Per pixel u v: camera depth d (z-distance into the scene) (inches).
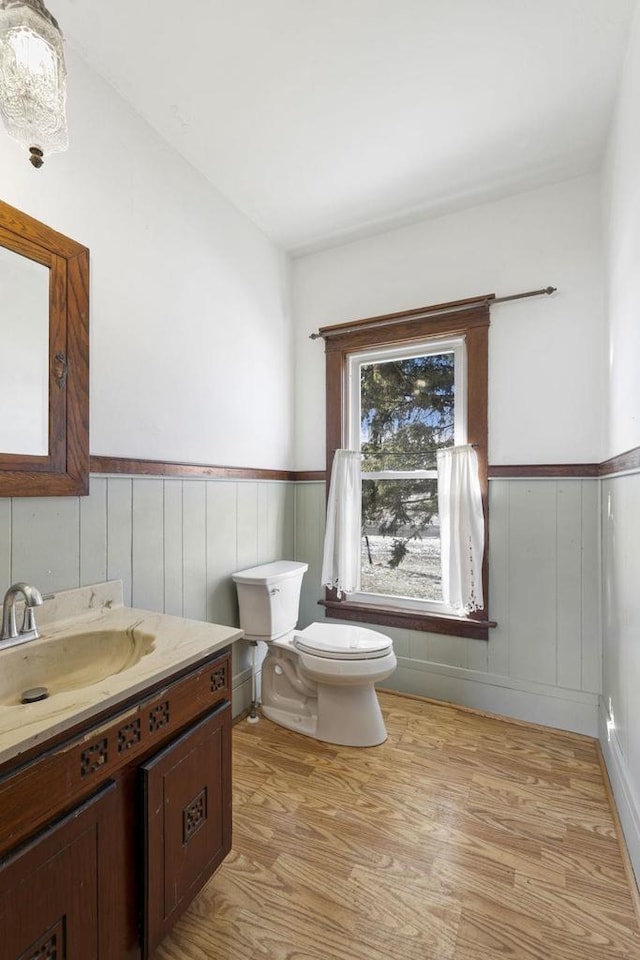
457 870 52.5
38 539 53.6
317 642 79.5
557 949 43.7
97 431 61.3
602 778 69.6
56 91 36.6
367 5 52.6
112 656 51.8
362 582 107.7
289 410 110.9
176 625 53.7
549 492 85.0
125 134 65.7
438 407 98.4
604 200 77.7
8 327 50.9
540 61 60.1
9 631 46.1
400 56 59.2
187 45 57.5
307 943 44.2
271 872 52.1
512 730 83.2
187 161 78.2
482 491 90.1
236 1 52.0
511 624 87.7
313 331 110.2
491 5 52.6
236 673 87.7
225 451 87.7
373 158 78.7
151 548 69.6
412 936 44.8
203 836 45.9
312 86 63.9
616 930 45.5
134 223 67.4
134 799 38.7
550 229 85.4
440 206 92.2
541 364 85.9
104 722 35.8
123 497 64.9
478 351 90.6
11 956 28.6
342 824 59.6
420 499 100.7
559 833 58.4
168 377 73.8
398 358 102.7
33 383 53.1
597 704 80.7
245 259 94.2
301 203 91.0
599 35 56.4
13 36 34.2
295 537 112.3
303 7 52.7
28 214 52.7
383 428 105.0
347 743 77.7
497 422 89.4
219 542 85.1
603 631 78.2
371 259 102.8
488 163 80.0
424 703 93.4
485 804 63.5
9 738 29.1
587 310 82.3
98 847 35.0
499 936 44.9
